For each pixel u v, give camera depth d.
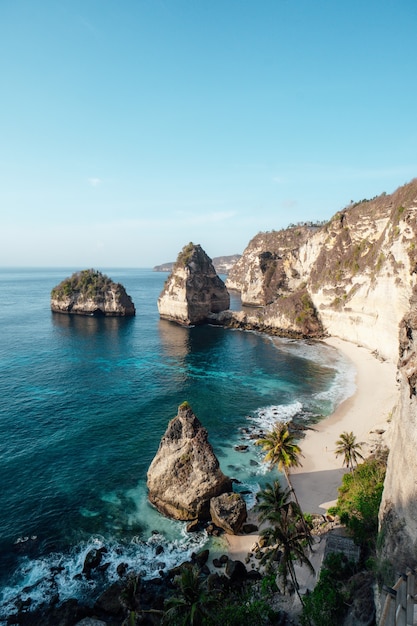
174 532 39.56
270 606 29.36
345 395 75.06
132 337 125.81
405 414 27.38
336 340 120.69
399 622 18.16
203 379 84.62
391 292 91.44
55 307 174.12
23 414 64.12
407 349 29.19
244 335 132.75
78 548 36.88
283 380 84.44
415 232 83.56
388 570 23.98
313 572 28.81
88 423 61.50
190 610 25.73
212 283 163.12
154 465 43.81
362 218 128.50
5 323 144.25
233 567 33.62
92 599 31.89
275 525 31.94
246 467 50.59
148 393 75.44
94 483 46.41
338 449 48.62
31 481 46.19
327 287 131.25
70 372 87.25
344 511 38.06
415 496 22.95
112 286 166.00
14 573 33.81
